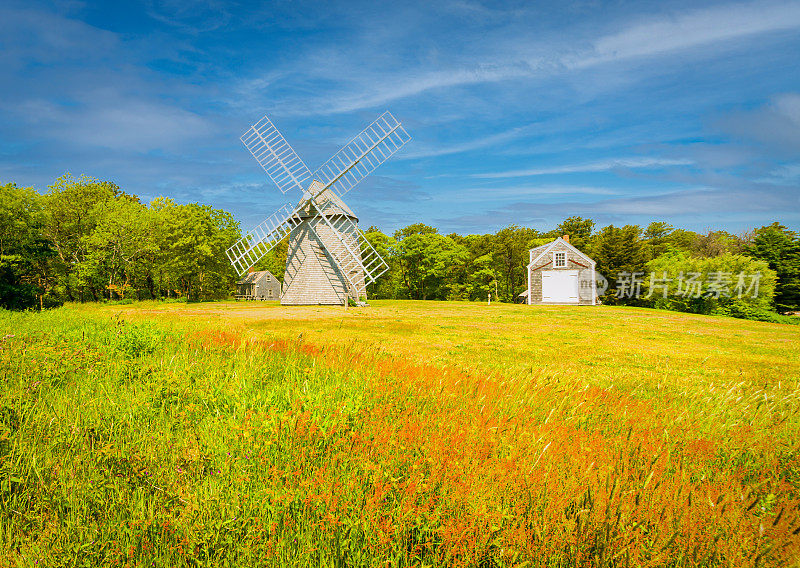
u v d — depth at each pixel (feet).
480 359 44.50
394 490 10.18
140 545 8.66
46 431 13.16
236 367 20.67
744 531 9.31
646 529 9.44
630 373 39.27
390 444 12.04
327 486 10.18
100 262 177.99
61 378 17.99
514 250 264.31
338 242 137.08
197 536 8.69
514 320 93.20
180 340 27.78
